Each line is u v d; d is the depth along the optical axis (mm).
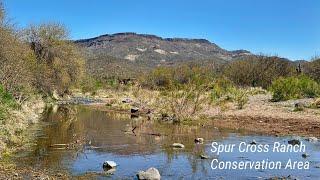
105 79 93250
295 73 69500
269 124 24750
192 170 13148
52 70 45969
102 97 56344
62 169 12961
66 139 18750
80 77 51312
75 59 49875
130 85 70250
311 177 12312
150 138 19594
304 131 22047
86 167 13367
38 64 40594
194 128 23422
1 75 24703
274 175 12531
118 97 53875
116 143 18047
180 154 15773
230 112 30641
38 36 46250
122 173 12625
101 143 17969
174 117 27172
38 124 23859
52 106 38688
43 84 41750
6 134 17453
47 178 11617
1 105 19859
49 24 47000
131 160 14609
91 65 115500
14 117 21047
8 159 14062
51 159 14391
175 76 65062
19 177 11562
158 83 65125
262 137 20047
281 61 71875
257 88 60781
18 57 28484
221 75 69562
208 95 37375
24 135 19234
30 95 32406
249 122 25656
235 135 20719
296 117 27234
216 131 22188
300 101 36031
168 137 19953
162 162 14312
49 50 46781
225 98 40688
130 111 34281
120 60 150375
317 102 32969
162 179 11984
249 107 33812
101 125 24453
